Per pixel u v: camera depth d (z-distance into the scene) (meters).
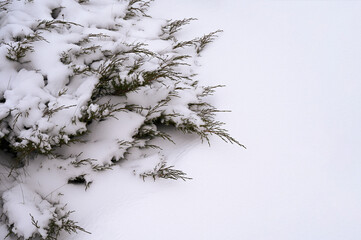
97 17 3.22
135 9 3.59
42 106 2.30
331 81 2.74
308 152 2.34
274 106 2.69
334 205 2.04
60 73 2.51
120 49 2.97
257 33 3.36
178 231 2.03
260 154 2.39
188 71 3.15
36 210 2.07
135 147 2.63
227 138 2.44
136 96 2.68
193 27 3.64
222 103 2.85
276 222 2.02
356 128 2.40
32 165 2.36
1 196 2.17
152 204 2.19
